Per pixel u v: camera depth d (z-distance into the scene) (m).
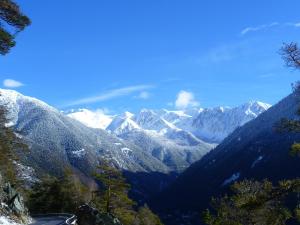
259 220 17.02
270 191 16.45
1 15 21.77
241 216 23.12
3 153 59.62
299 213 16.11
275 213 16.17
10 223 42.12
